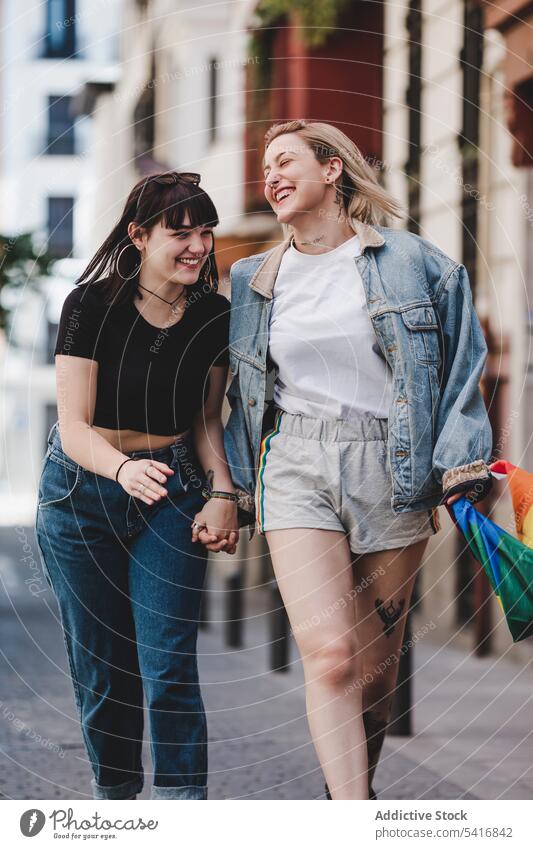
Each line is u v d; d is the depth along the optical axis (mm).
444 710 8164
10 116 41062
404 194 13078
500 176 11164
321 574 4266
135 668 4613
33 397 46125
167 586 4406
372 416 4340
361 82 14266
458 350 4363
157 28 25750
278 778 6105
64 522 4453
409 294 4324
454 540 12125
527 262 10695
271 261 4469
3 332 13375
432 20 12477
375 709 4582
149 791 5797
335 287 4363
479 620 10688
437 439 4348
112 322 4371
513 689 8984
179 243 4309
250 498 4555
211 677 9750
